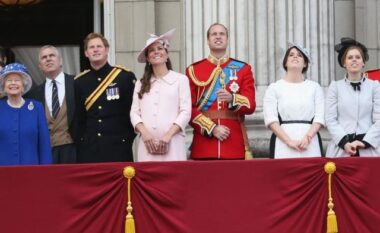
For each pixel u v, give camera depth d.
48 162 45.41
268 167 42.19
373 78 50.19
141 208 42.00
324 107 45.94
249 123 53.38
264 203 42.06
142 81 45.47
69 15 70.81
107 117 46.53
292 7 54.66
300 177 42.09
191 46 55.41
